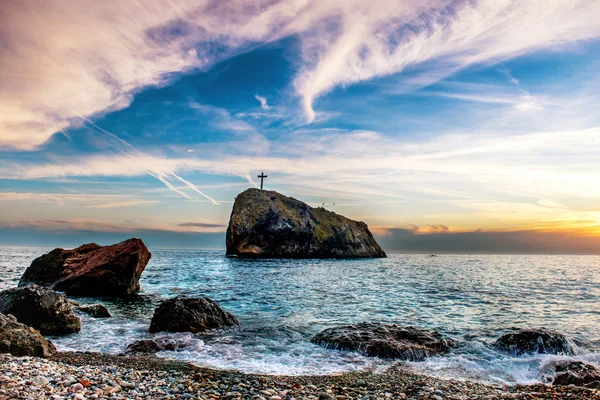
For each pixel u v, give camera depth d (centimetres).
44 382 774
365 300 2723
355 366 1190
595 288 3650
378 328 1560
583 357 1297
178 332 1627
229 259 9931
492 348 1400
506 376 1116
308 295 2969
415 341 1420
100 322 1847
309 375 1083
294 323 1886
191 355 1293
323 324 1870
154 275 4744
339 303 2572
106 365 1105
